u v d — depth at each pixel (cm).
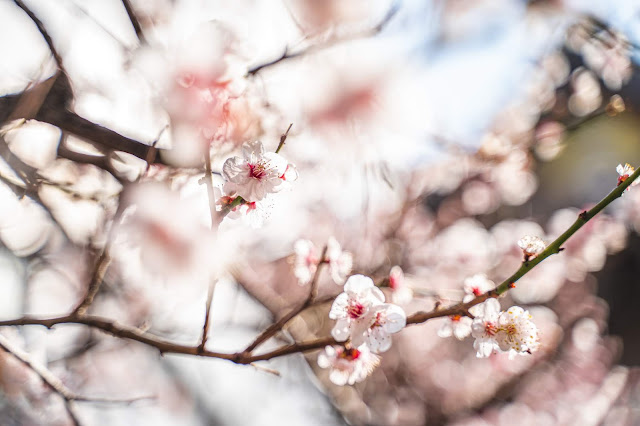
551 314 169
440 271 150
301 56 77
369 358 66
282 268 114
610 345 174
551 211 162
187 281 73
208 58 65
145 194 70
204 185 72
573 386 168
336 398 116
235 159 63
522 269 62
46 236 98
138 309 99
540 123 131
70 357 111
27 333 94
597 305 174
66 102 70
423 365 160
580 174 150
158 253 71
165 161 71
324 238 128
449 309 63
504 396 163
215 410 137
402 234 147
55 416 85
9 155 74
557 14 101
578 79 125
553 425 162
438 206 163
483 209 162
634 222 160
